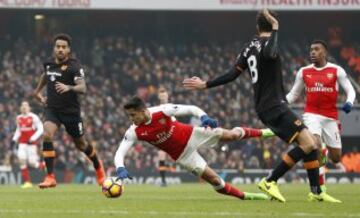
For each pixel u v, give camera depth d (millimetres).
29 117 36531
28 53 63906
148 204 17859
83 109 57875
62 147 50344
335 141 22812
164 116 17375
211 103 59625
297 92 23031
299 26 69625
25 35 66812
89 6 59312
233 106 59469
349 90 22188
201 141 17906
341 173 48219
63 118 24531
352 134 51531
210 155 50656
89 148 25500
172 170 47219
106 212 15562
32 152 36875
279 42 68438
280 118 17750
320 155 21984
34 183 46031
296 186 33594
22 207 17141
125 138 17453
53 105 24438
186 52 67125
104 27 68125
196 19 68688
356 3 60719
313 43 22328
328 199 18609
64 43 24078
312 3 60656
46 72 24391
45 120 24547
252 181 48625
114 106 58375
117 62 64625
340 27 69500
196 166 18125
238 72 18109
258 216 14406
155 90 61938
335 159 23297
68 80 24234
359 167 54250
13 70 61688
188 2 60438
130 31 68438
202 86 18109
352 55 68500
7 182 45656
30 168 46156
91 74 63594
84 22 67812
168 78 62875
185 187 32375
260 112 17922
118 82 62469
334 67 22453
